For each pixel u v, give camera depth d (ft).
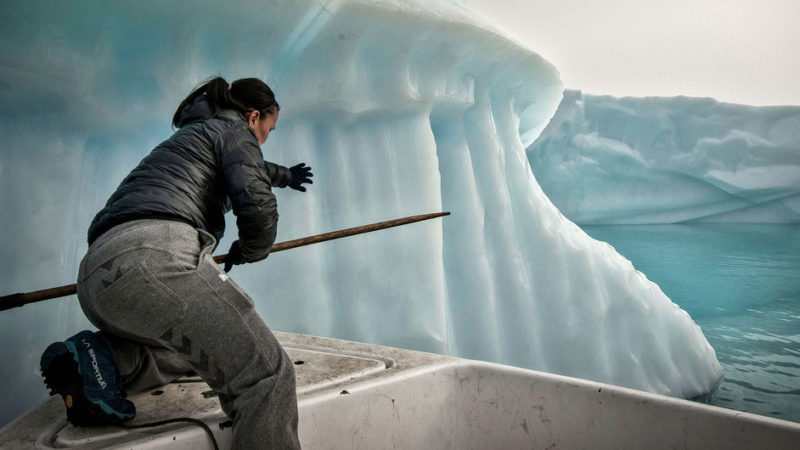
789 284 18.89
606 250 11.48
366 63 8.00
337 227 8.11
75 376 3.10
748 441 3.07
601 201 42.52
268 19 6.86
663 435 3.34
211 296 3.02
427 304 8.38
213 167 3.45
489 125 10.21
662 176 41.73
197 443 3.12
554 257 10.42
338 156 8.21
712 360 10.76
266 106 3.96
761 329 13.28
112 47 6.14
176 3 6.14
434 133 10.44
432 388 3.98
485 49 9.23
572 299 10.36
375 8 7.41
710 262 24.39
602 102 39.27
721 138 39.83
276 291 7.45
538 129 14.62
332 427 3.51
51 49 5.61
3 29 5.33
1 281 5.75
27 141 6.01
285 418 3.08
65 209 6.24
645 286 11.14
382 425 3.72
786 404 8.80
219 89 3.81
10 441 3.11
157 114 6.81
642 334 10.52
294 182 6.32
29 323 5.86
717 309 15.31
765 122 39.73
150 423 3.20
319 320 7.67
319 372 4.02
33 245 5.94
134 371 3.60
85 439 3.07
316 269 7.72
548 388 3.76
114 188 6.83
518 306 9.87
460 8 10.13
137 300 2.91
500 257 9.98
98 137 6.72
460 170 10.00
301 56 7.41
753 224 45.24
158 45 6.37
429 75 8.66
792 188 40.93
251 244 3.56
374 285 8.21
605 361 10.14
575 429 3.63
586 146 39.88
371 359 4.32
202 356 3.02
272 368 3.10
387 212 8.38
